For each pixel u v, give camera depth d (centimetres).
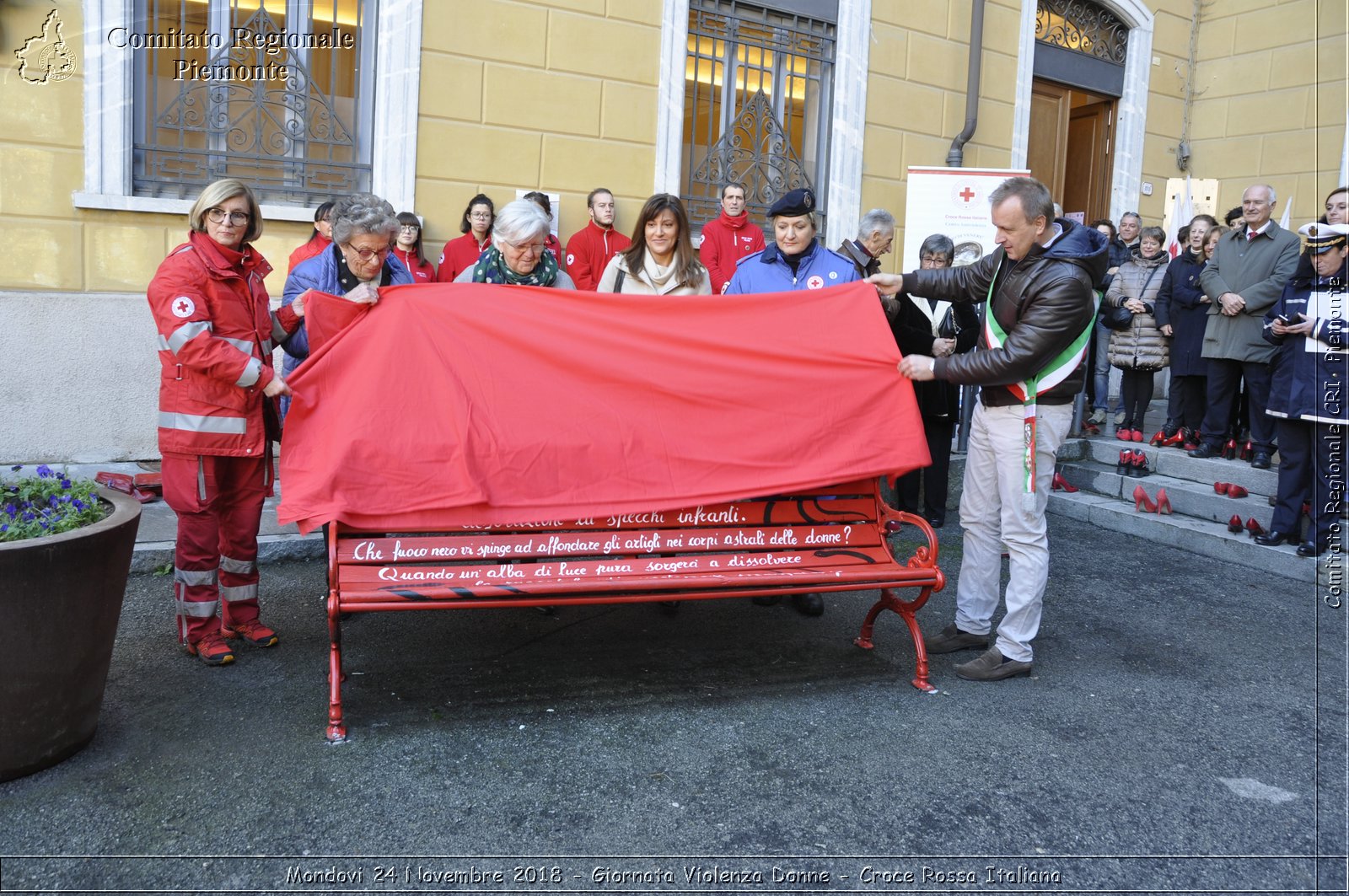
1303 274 554
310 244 592
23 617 289
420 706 368
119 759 319
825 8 827
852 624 479
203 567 387
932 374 400
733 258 682
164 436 375
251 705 361
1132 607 519
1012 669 416
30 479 334
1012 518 408
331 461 351
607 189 739
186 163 627
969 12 895
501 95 694
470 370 377
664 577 372
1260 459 667
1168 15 1043
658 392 391
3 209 579
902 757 344
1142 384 784
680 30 751
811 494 411
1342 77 964
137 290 617
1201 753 356
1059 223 394
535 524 373
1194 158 1086
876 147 862
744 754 341
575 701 378
